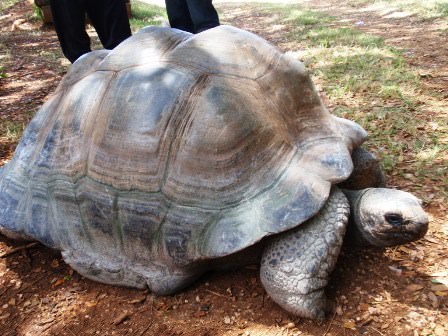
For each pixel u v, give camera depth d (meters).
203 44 1.39
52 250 1.61
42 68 3.76
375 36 4.08
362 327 1.23
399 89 2.63
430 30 4.17
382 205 1.28
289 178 1.25
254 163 1.27
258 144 1.28
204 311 1.32
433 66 3.05
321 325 1.25
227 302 1.34
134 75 1.38
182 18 3.17
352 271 1.41
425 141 2.06
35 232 1.42
